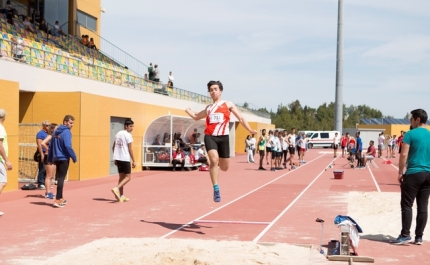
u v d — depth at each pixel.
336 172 23.55
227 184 20.61
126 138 14.52
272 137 29.00
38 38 30.30
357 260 7.89
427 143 9.18
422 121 9.34
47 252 8.48
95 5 41.47
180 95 39.06
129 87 30.00
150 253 8.06
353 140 33.19
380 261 7.95
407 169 9.27
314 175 25.77
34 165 20.47
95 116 22.52
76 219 11.68
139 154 27.62
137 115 27.27
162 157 27.70
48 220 11.52
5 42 20.58
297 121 117.44
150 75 36.00
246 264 7.46
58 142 13.45
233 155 46.84
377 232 10.32
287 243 9.08
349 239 8.09
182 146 28.78
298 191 18.05
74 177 21.22
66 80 23.56
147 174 25.23
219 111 10.15
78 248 8.61
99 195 16.27
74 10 37.28
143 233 10.03
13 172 17.19
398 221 11.55
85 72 26.36
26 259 8.00
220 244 8.84
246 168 31.09
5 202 14.36
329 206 14.09
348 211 13.14
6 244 9.08
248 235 9.88
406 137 9.24
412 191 9.16
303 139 36.91
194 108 41.50
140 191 17.61
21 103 21.58
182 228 10.59
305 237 9.71
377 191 18.19
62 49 31.53
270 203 14.70
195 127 35.00
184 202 14.78
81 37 38.16
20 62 20.56
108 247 8.55
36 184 18.92
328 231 10.31
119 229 10.46
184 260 7.49
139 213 12.63
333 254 8.16
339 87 63.28
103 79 28.05
